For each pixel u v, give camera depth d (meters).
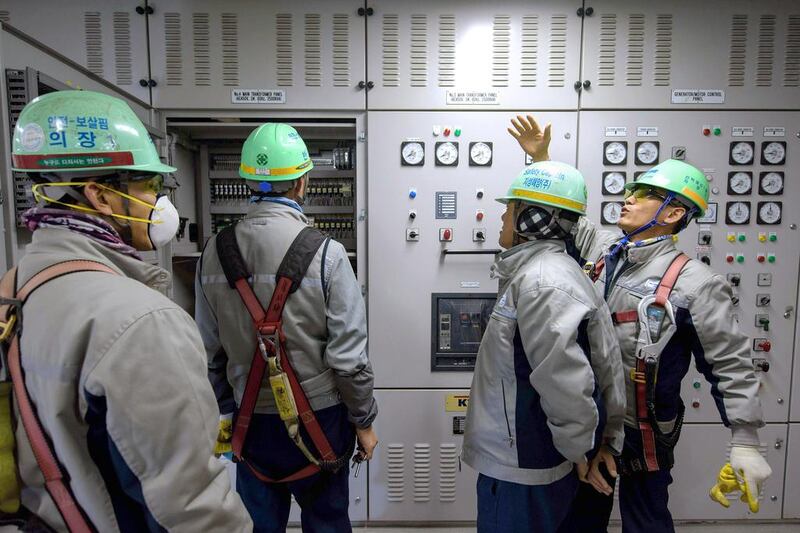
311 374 1.14
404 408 1.94
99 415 0.59
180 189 2.09
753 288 1.91
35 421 0.58
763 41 1.84
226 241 1.13
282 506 1.28
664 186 1.26
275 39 1.82
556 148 1.87
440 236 1.89
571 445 0.99
